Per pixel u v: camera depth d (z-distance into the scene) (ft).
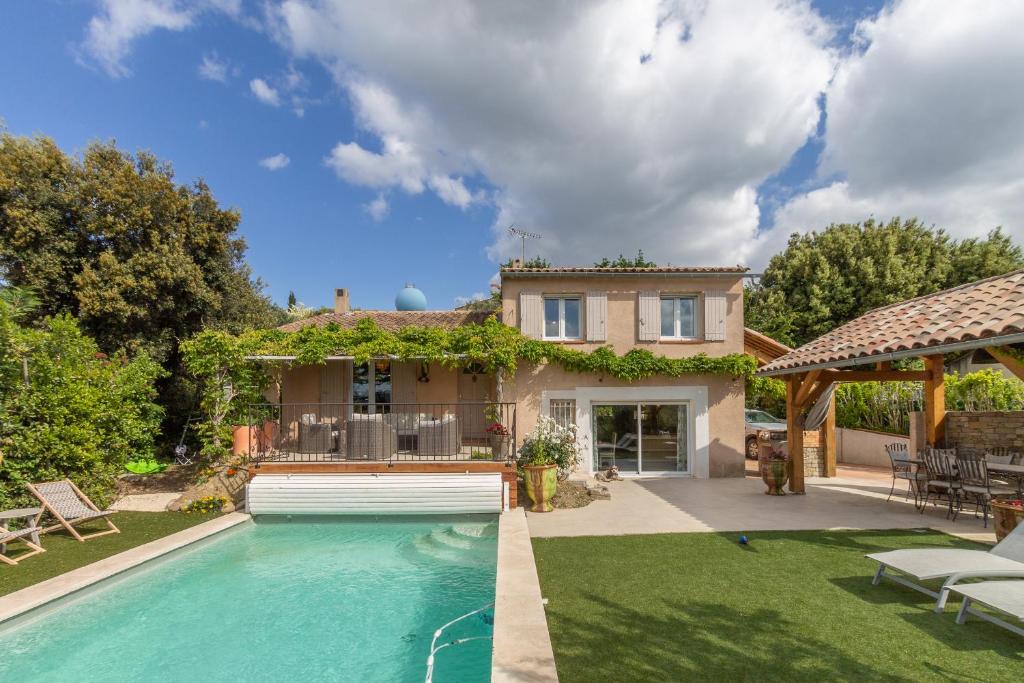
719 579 17.78
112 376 33.19
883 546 22.08
